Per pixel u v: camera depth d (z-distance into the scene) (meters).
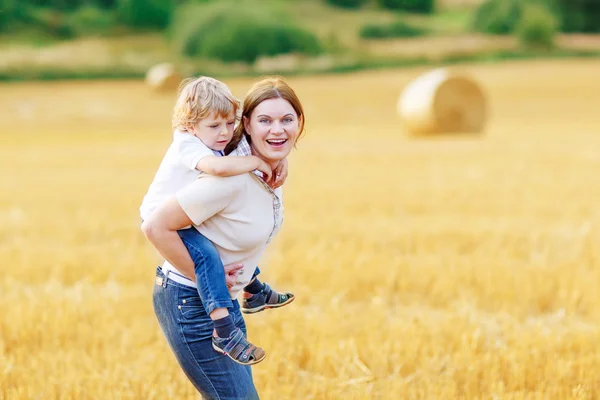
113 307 5.92
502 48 62.44
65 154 18.33
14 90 39.84
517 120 25.84
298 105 3.32
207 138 3.23
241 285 3.43
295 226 8.91
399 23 72.31
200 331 3.29
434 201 10.69
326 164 15.12
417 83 21.92
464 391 4.54
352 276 6.69
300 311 5.82
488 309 6.09
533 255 7.45
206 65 54.72
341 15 77.62
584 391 4.41
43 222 9.59
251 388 3.37
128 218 9.88
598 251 7.51
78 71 49.41
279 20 58.62
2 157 17.80
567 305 6.13
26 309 5.74
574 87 38.00
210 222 3.24
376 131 23.34
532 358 4.83
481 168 14.20
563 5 75.19
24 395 4.40
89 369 4.80
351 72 52.16
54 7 65.62
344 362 4.88
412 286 6.59
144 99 35.97
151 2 67.06
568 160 15.21
